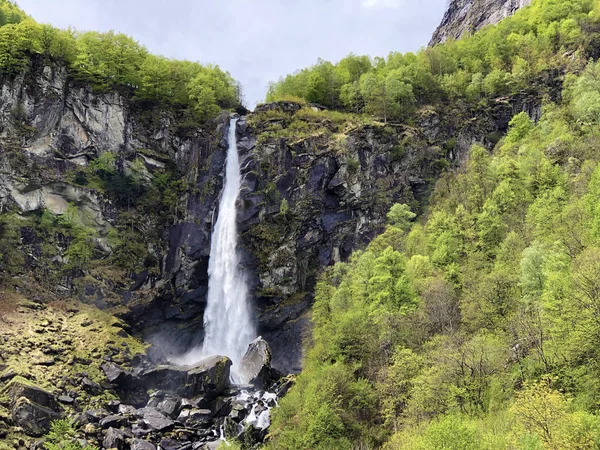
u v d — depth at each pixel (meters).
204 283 76.88
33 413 44.56
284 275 74.25
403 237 68.38
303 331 69.69
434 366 37.50
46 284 67.38
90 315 64.56
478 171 68.69
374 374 45.62
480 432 28.80
